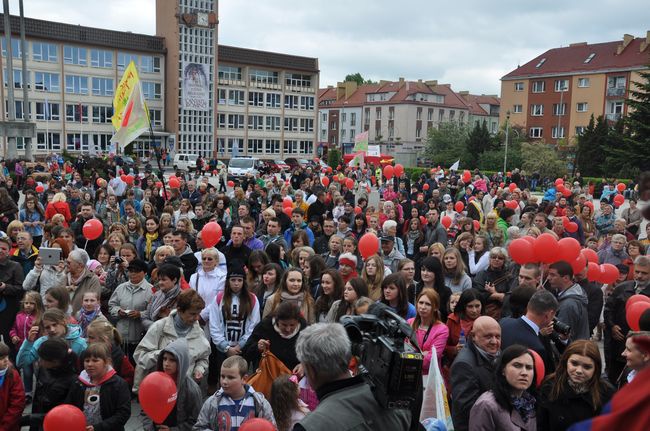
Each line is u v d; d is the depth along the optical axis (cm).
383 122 8831
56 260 704
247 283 666
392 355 230
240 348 609
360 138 2870
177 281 655
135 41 6062
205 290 703
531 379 367
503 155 5484
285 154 7394
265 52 7056
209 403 441
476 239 889
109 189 1394
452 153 6253
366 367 245
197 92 6341
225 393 442
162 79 6250
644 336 117
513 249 653
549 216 1325
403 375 227
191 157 5166
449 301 625
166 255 775
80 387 450
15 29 5344
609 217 1411
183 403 461
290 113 7375
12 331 652
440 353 518
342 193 1906
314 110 7581
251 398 443
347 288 583
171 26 6162
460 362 417
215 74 6500
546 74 7031
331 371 239
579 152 5019
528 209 1376
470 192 1953
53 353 467
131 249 754
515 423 370
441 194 2075
